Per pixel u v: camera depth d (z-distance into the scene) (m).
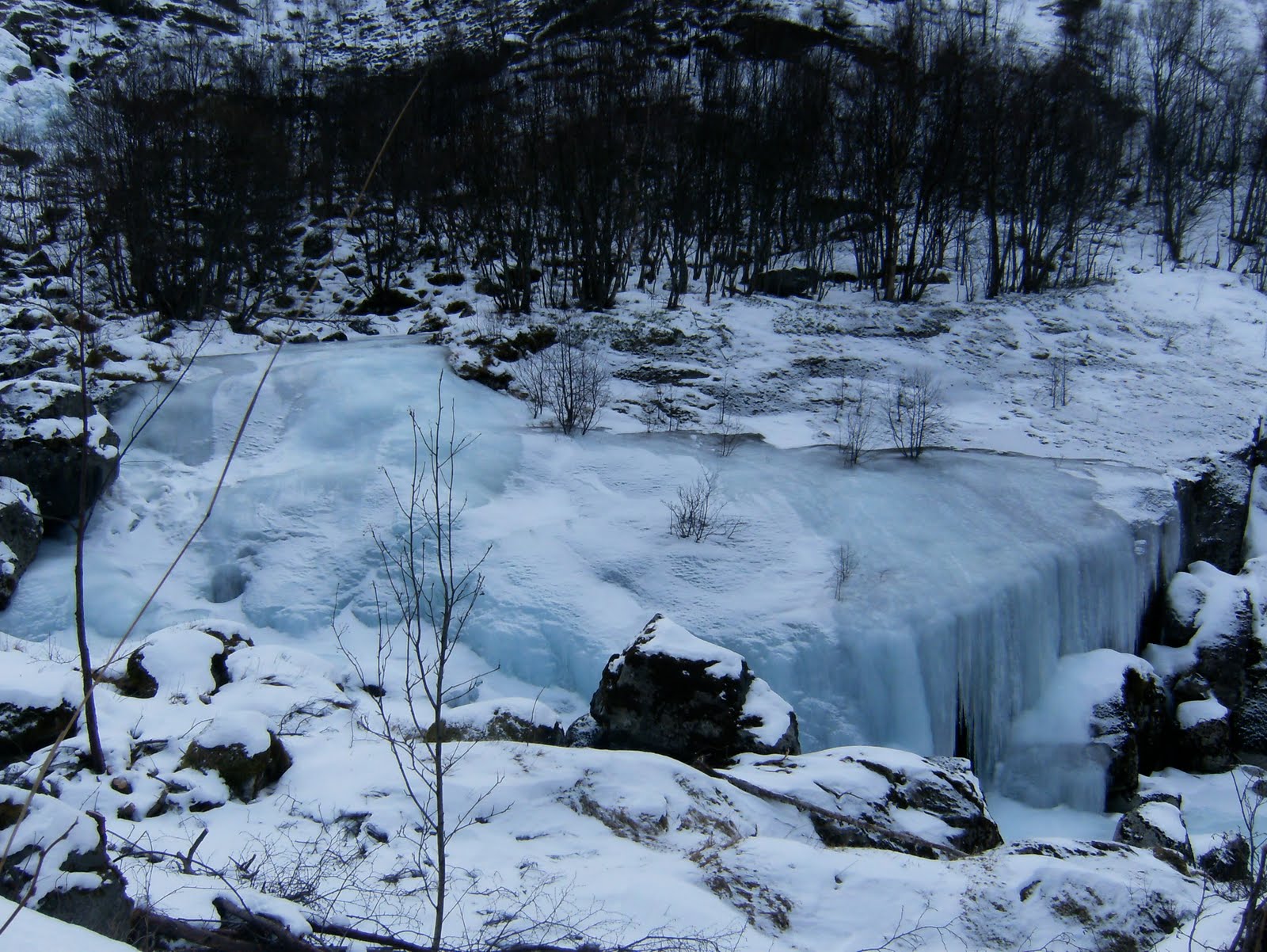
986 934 6.76
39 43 41.16
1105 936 6.71
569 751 9.32
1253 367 23.95
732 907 6.97
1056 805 14.58
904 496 17.42
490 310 25.66
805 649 14.33
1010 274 30.28
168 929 5.21
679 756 10.74
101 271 27.16
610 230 26.05
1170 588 17.48
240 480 17.30
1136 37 45.47
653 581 15.38
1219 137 38.38
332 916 6.15
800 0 45.00
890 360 23.62
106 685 10.24
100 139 29.53
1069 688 15.35
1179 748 15.65
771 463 18.52
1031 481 18.25
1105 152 34.28
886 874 7.28
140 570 15.75
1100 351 24.69
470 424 19.05
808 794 9.20
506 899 6.75
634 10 43.59
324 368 20.45
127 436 18.30
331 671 11.88
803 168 30.34
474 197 29.66
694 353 23.50
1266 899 5.75
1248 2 48.72
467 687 13.88
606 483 17.78
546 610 14.88
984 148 30.41
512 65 41.78
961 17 43.19
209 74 38.84
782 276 28.70
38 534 15.71
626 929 6.45
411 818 7.99
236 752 8.38
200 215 26.67
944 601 14.90
